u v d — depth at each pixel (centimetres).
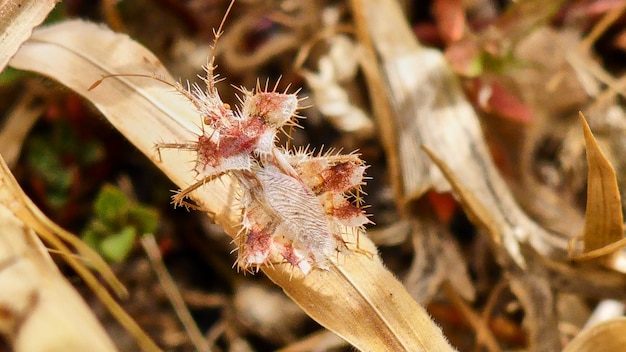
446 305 8
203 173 7
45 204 8
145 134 7
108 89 7
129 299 8
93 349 6
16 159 8
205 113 7
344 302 7
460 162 8
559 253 8
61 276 7
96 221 8
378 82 8
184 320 8
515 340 8
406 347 7
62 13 8
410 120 8
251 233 7
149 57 7
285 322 8
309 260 7
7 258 7
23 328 6
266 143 7
